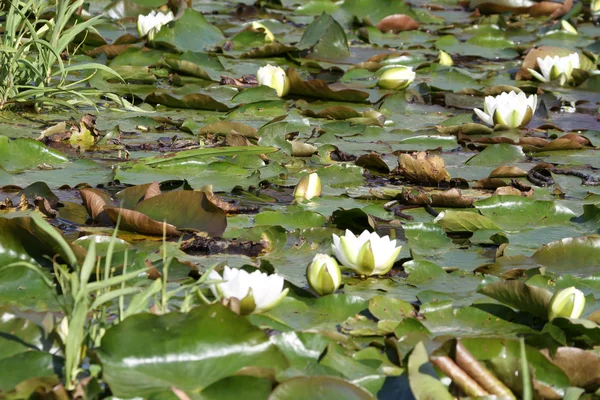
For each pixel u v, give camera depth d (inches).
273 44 482.9
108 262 157.2
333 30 503.8
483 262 225.6
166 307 165.9
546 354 163.0
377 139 352.8
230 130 333.1
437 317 186.2
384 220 252.2
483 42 565.6
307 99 413.4
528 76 474.3
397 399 151.3
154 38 477.4
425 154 303.6
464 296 200.8
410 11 615.5
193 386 143.9
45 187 250.2
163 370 145.6
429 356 150.2
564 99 435.8
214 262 211.3
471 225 250.8
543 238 246.2
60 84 356.5
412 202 271.9
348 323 181.8
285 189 281.9
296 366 158.9
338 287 199.5
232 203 260.4
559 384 155.8
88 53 442.9
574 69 456.4
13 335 158.6
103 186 268.1
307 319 183.9
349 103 409.1
